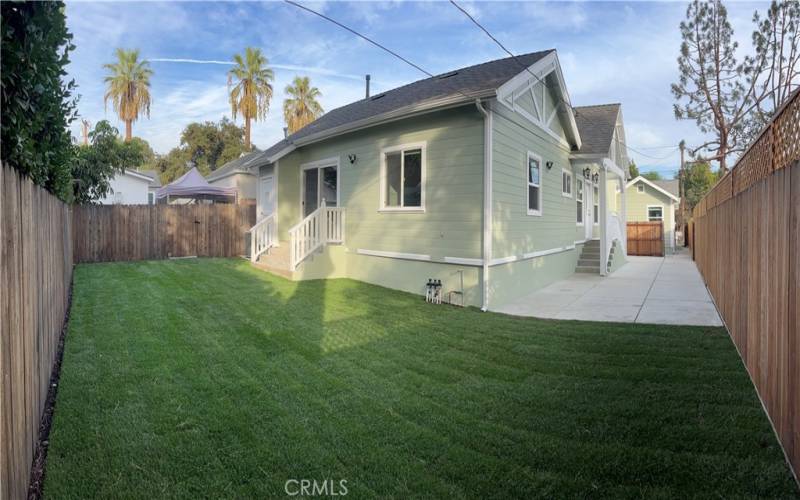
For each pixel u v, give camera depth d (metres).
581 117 14.32
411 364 4.72
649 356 4.92
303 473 2.72
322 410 3.59
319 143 11.76
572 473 2.72
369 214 10.03
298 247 9.94
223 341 5.36
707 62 19.81
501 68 9.23
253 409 3.57
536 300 8.68
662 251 21.06
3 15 2.63
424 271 8.78
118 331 5.63
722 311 6.59
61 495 2.48
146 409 3.53
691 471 2.71
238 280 9.67
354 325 6.32
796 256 2.81
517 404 3.72
